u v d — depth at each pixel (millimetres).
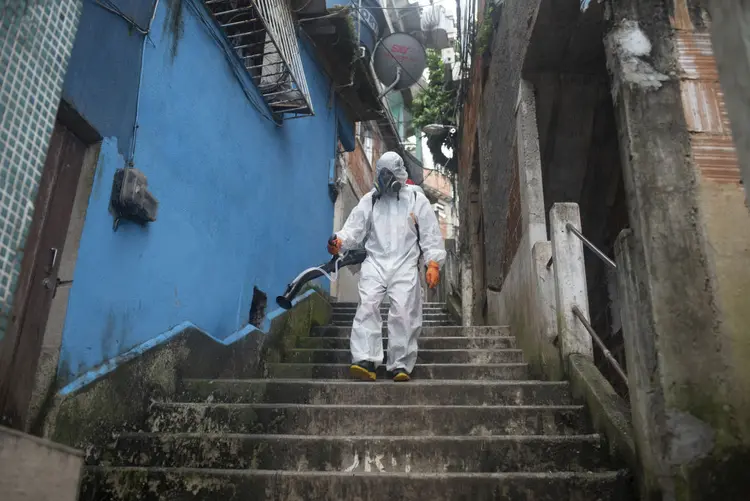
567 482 2527
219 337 4457
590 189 6035
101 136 3139
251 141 5211
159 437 2979
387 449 2885
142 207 3346
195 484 2625
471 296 7801
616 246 2693
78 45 2982
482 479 2545
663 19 2797
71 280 2873
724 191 2506
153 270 3607
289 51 5402
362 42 10867
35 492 2002
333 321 7414
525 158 5230
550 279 4262
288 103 5586
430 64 12547
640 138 2598
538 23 4797
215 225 4457
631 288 2531
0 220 2121
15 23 2227
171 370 3637
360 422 3250
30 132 2293
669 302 2371
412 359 4199
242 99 5055
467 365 4477
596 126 5629
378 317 4250
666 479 2213
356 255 4453
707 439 2215
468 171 10188
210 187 4395
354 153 14258
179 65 4012
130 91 3422
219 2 4637
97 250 3086
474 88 9359
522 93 5449
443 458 2871
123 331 3285
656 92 2662
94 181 3070
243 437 2945
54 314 2799
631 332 2523
